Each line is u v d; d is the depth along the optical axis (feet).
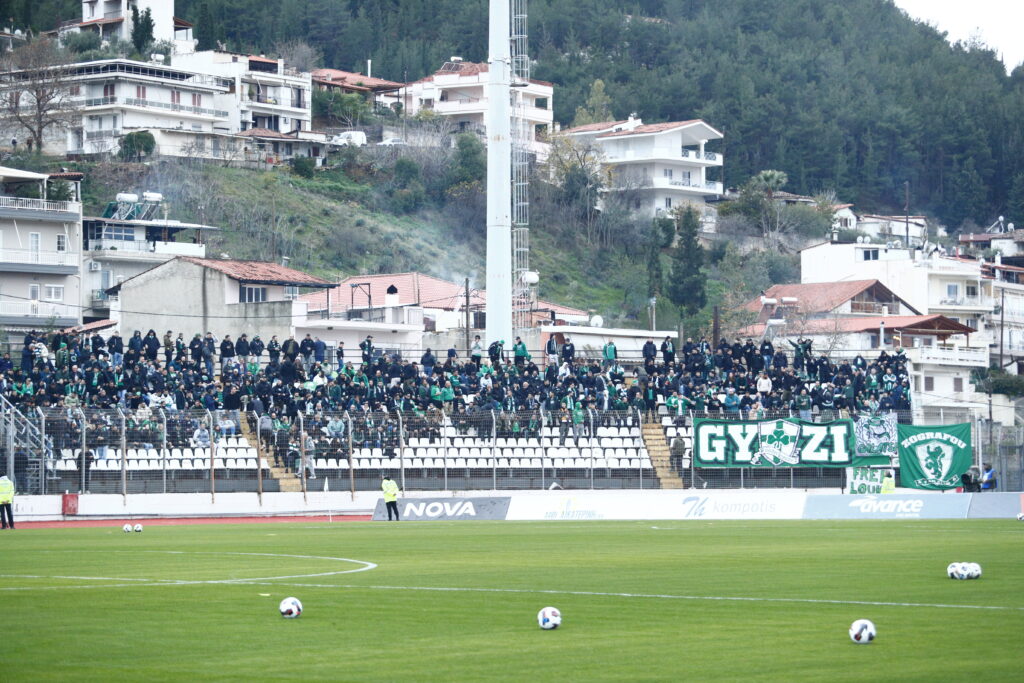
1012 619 146.51
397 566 215.51
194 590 177.17
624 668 118.11
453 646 130.00
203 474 429.79
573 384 532.32
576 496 382.42
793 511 382.63
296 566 215.51
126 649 127.95
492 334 593.42
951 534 297.12
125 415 426.10
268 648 128.77
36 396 441.27
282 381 491.72
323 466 449.89
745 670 116.57
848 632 136.15
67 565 217.77
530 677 114.11
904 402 550.36
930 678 112.16
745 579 191.72
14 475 399.03
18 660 121.90
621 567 212.64
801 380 550.77
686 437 492.95
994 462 486.79
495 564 219.20
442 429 470.80
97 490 410.31
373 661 121.70
